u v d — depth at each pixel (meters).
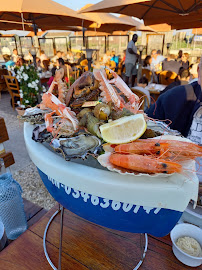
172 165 0.45
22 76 3.23
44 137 0.61
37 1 4.69
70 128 0.61
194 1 4.30
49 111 0.79
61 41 11.99
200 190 0.89
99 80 0.65
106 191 0.48
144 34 10.51
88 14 6.59
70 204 0.60
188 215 0.94
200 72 1.05
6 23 7.89
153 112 1.27
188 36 9.80
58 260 0.80
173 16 5.34
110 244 0.91
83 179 0.49
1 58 10.66
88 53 2.85
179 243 0.86
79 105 0.67
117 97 0.65
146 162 0.45
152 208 0.49
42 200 2.06
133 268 0.80
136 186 0.46
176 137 0.58
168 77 4.36
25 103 3.28
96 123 0.57
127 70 5.67
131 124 0.51
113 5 4.19
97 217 0.56
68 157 0.50
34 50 3.62
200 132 1.14
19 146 3.14
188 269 0.79
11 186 1.29
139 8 4.93
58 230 0.98
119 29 8.80
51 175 0.56
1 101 6.01
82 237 0.94
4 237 1.09
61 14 4.90
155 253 0.86
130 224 0.54
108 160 0.48
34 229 0.99
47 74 5.05
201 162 0.80
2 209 1.25
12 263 0.82
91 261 0.83
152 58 5.96
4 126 1.61
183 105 1.18
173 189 0.45
